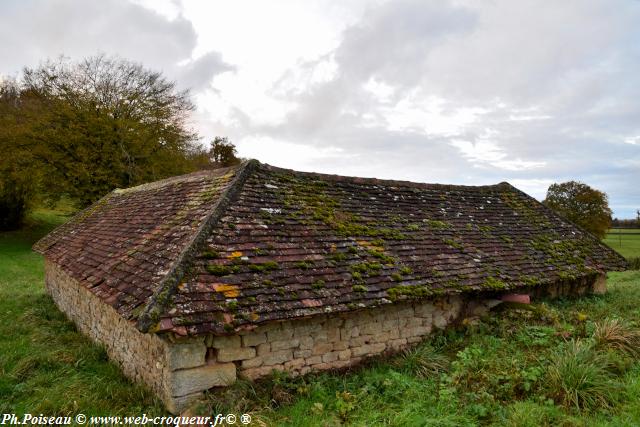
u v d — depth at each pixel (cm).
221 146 4775
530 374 593
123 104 2716
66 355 746
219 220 672
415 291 709
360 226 841
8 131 2411
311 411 527
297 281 625
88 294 888
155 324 474
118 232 947
